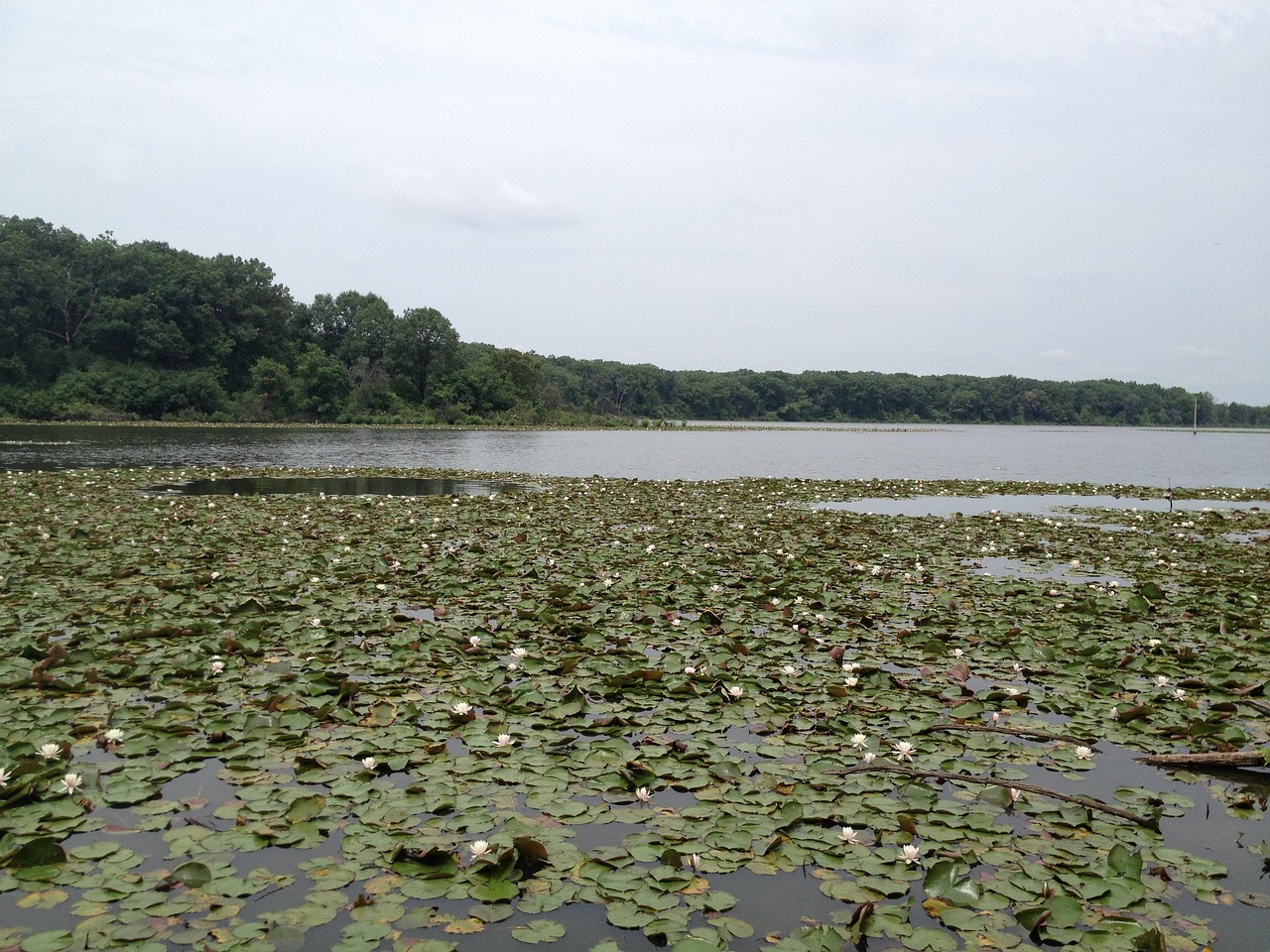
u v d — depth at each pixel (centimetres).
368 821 559
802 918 469
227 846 529
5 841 520
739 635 1012
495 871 504
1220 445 8381
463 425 9650
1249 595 1250
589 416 11556
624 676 829
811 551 1586
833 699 809
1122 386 19588
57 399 7450
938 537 1808
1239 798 615
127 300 7962
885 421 18250
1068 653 963
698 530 1845
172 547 1463
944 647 970
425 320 9888
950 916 474
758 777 638
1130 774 663
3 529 1628
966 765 668
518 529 1808
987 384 18938
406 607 1114
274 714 724
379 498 2345
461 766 644
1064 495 2906
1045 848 548
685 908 475
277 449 4759
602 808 588
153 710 741
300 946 433
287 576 1262
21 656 846
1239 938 457
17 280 7519
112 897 470
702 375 18775
